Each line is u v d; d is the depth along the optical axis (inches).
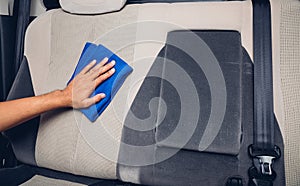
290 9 31.4
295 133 29.8
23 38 45.9
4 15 46.5
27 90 42.6
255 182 29.7
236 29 33.1
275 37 31.2
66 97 37.3
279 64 30.7
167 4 36.9
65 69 41.0
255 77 30.8
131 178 34.6
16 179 40.9
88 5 40.3
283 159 29.9
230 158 31.2
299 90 30.0
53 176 41.6
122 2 38.5
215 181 31.5
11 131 41.6
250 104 31.3
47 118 40.5
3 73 45.6
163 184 33.3
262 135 29.8
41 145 40.4
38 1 48.8
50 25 43.1
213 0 36.6
